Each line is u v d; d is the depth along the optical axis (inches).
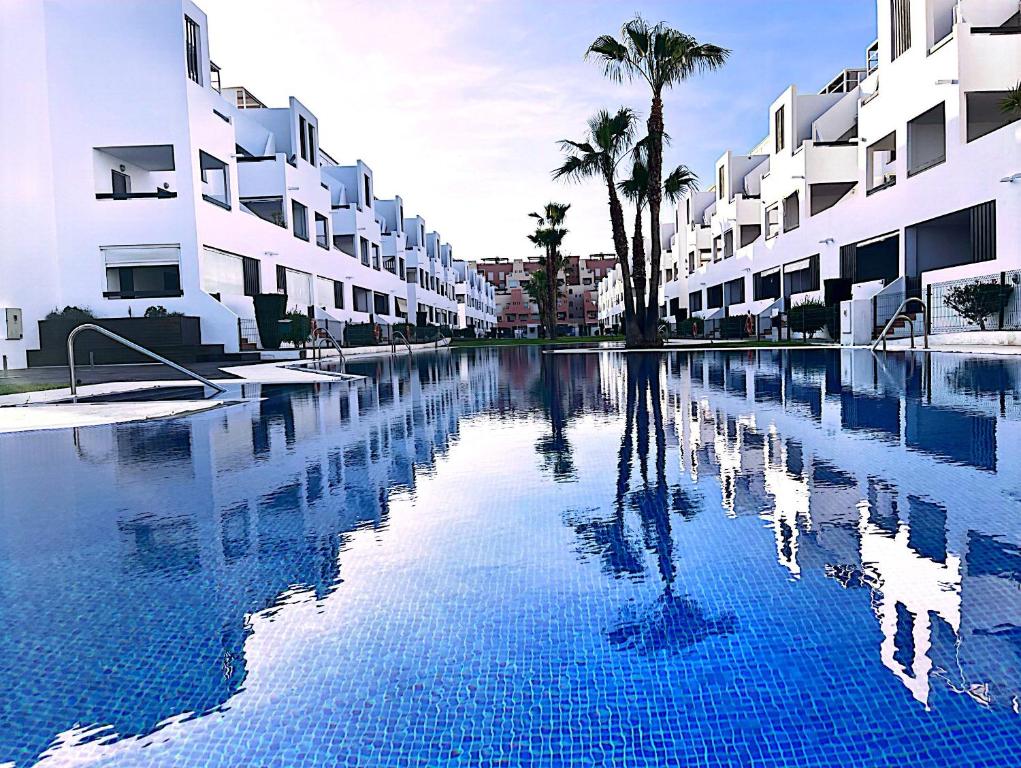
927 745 53.7
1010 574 85.7
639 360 629.3
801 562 92.3
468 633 74.4
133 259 786.8
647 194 905.5
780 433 197.9
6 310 682.8
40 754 55.2
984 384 323.9
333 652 70.9
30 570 97.7
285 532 113.4
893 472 143.6
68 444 211.2
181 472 165.5
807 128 1203.2
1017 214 640.4
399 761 53.5
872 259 948.0
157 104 775.7
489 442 196.4
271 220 1115.3
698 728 56.7
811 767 51.7
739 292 1478.8
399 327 1412.4
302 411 287.4
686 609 78.8
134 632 76.6
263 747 55.6
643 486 137.6
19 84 743.1
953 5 811.4
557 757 53.5
